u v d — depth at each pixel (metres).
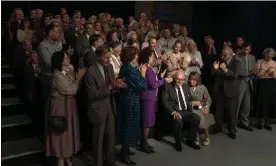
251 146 4.36
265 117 5.13
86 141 3.96
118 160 3.76
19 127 3.88
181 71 4.32
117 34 4.92
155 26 7.13
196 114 4.23
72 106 3.25
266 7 7.33
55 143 3.18
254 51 7.70
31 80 4.24
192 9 9.27
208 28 9.05
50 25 3.80
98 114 3.26
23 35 5.39
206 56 5.84
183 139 4.55
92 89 3.18
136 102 3.56
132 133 3.59
